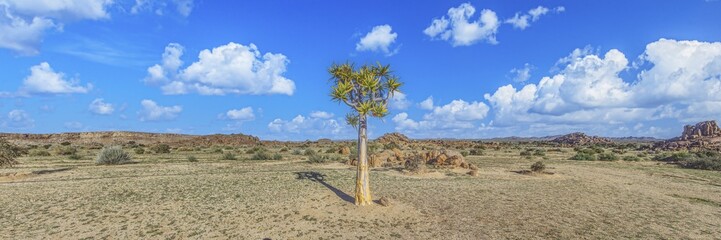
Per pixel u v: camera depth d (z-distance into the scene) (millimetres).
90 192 22484
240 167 38875
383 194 22594
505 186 26562
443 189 24578
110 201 20266
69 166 38594
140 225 16188
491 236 15031
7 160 34312
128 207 19016
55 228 15742
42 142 113750
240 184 25641
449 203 20422
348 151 66000
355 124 19203
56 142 115062
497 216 17953
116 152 42500
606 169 41438
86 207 18969
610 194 24672
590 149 90000
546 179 31281
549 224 16828
